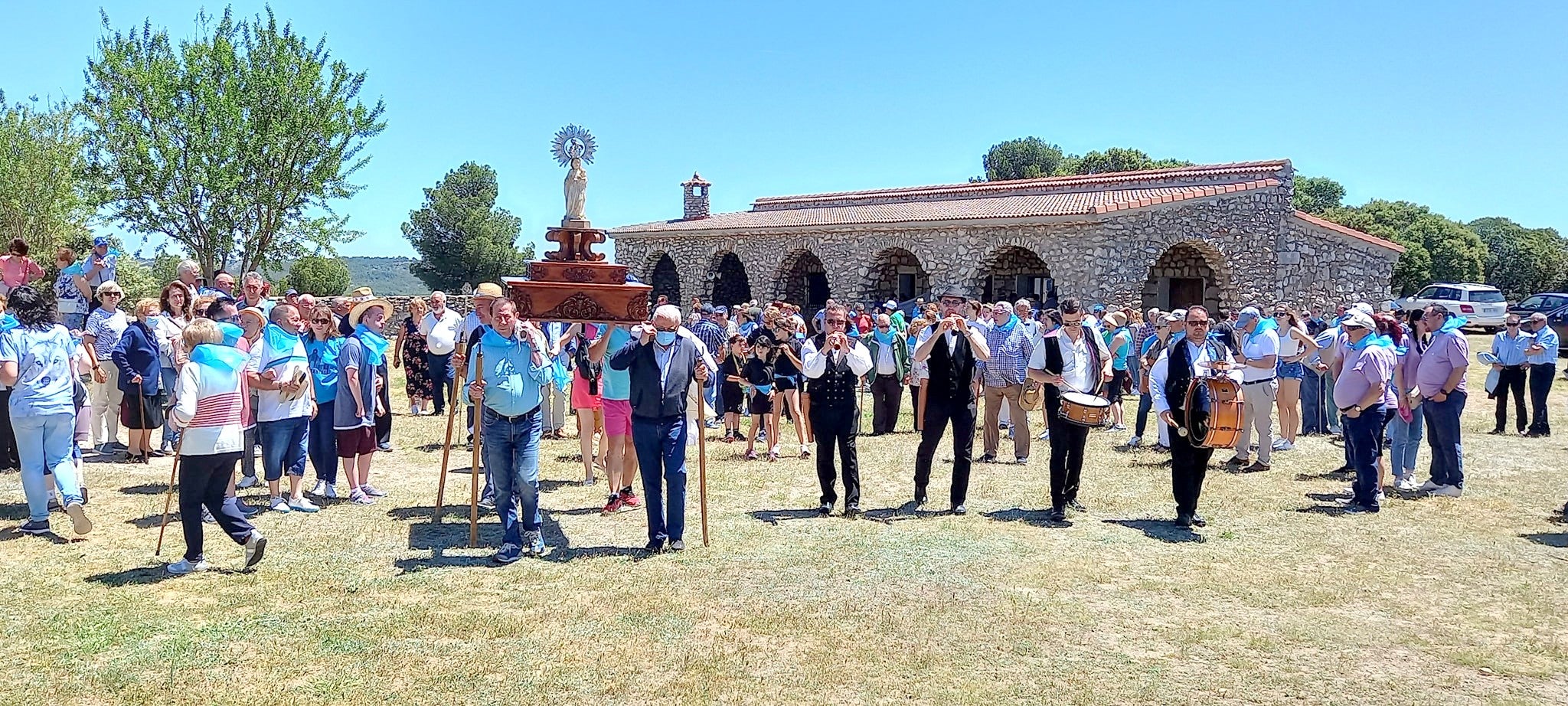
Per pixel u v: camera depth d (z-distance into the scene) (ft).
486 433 22.13
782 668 16.22
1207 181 89.61
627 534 24.52
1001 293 95.20
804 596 19.75
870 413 47.39
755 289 103.91
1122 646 17.37
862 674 16.03
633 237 115.75
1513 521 26.32
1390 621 18.72
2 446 29.07
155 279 111.45
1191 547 23.72
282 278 164.76
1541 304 98.32
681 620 18.29
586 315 22.48
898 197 110.73
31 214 93.35
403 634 17.38
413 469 32.40
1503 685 15.85
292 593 19.49
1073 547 23.56
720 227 104.99
